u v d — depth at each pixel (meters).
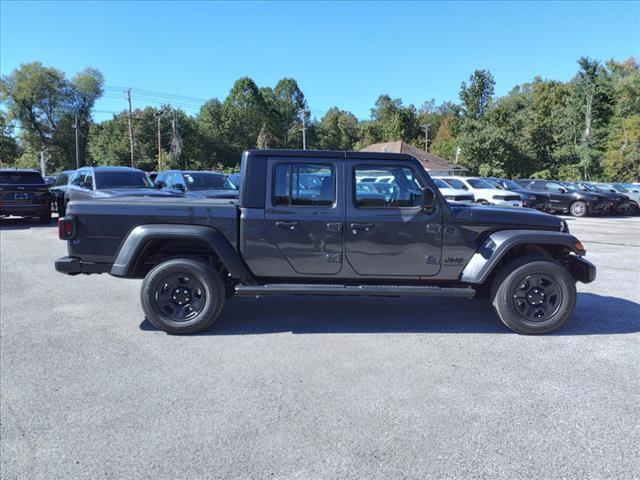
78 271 5.09
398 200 5.02
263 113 98.94
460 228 4.99
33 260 9.02
